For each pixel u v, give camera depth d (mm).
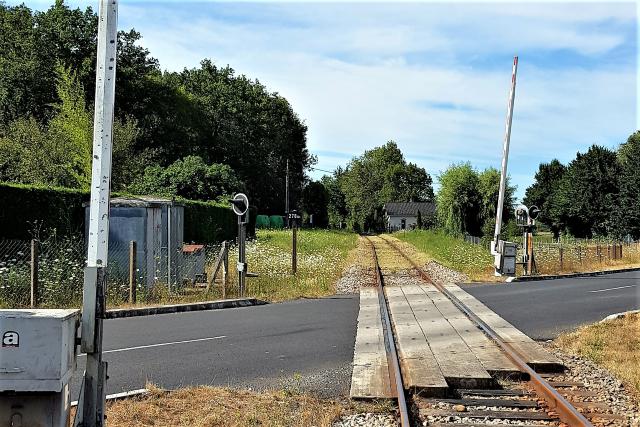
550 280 26391
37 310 5535
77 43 49469
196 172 48781
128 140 43375
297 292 20172
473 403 8250
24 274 15406
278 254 30234
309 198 98062
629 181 65812
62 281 15797
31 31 48625
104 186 5938
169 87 60406
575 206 71875
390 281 24688
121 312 15648
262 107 79875
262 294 19703
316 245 43594
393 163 161500
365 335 12703
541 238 67188
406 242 62469
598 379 9648
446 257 36125
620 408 8156
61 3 50125
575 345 12148
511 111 27828
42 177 35125
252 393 8562
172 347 11703
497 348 11273
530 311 16781
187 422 7234
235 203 19172
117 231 18953
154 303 16969
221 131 72875
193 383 9062
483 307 16812
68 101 38000
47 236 19938
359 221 121250
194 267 21641
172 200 20281
